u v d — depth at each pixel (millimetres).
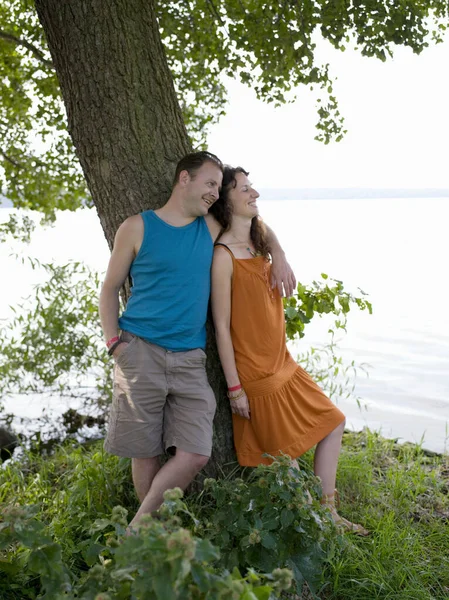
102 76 3031
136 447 2842
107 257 16125
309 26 4199
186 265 2812
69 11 2998
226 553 2393
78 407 5930
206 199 2842
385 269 14883
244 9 4484
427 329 8844
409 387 6234
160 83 3160
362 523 3104
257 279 3027
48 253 17172
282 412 3076
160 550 1601
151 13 3180
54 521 2957
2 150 6422
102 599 1678
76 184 6492
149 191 3102
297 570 2395
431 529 3070
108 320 2863
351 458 3787
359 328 8969
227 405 3260
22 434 5328
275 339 3100
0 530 2021
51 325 5883
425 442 4777
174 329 2822
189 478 2844
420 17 4000
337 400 5844
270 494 2469
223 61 4973
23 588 2389
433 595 2600
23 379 6281
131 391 2816
